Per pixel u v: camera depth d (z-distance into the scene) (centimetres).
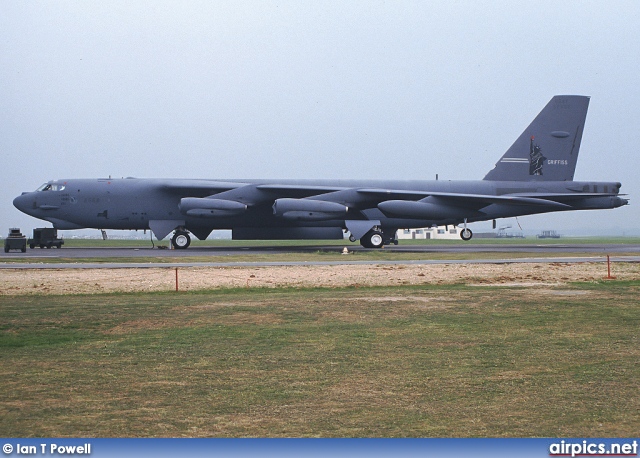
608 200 8369
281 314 2944
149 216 7806
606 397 1631
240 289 4075
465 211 8044
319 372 1911
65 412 1545
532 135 8388
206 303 3331
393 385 1767
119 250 8019
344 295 3656
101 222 7762
